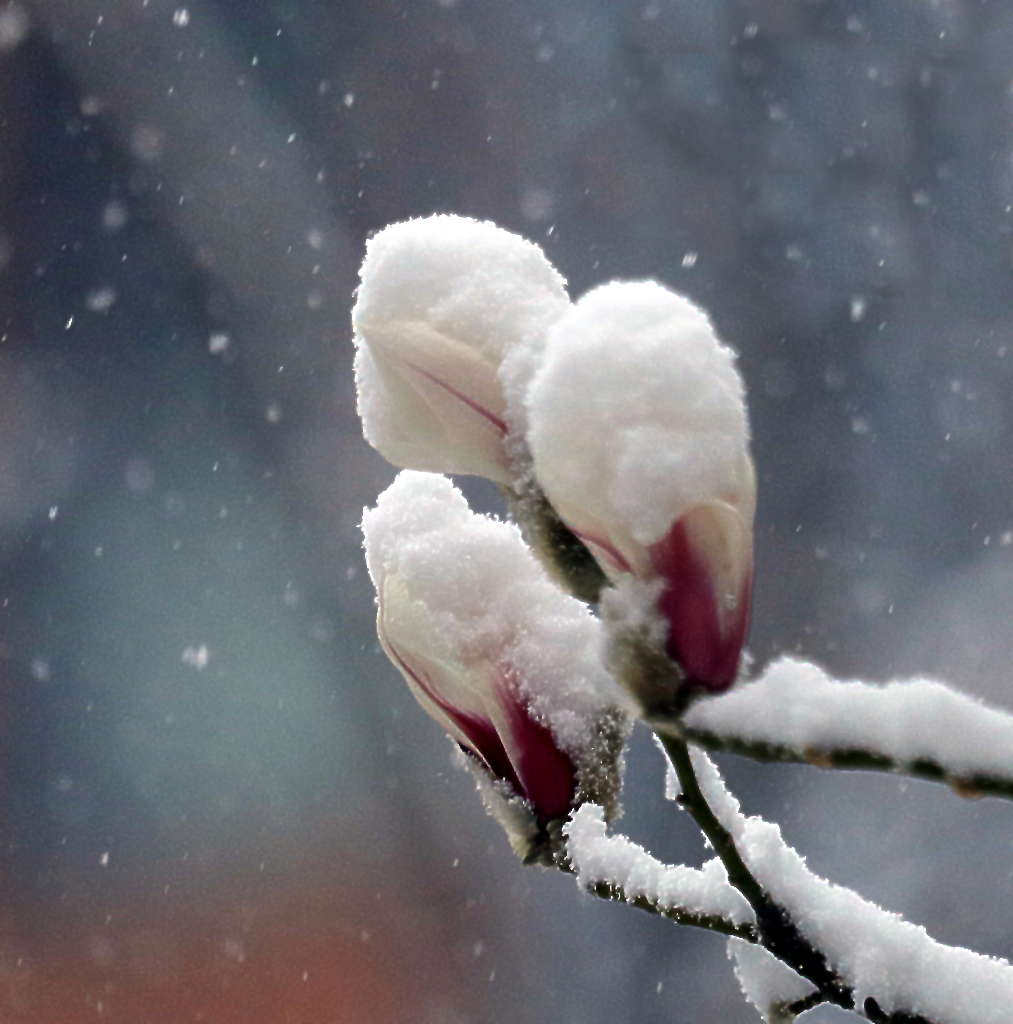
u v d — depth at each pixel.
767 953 1.62
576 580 1.58
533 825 1.64
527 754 1.64
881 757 1.54
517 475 1.59
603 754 1.64
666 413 1.55
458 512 1.65
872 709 1.54
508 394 1.59
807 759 1.55
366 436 1.61
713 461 1.55
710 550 1.56
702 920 1.61
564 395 1.56
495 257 1.60
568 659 1.64
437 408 1.59
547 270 1.60
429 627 1.64
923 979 1.59
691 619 1.57
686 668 1.57
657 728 1.58
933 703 1.54
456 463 1.60
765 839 1.60
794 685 1.55
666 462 1.55
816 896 1.60
